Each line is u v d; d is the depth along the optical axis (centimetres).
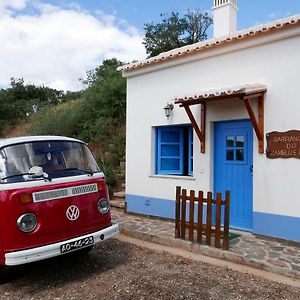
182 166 827
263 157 641
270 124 632
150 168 845
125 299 422
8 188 437
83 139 1560
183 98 683
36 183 459
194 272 507
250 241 622
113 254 596
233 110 693
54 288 459
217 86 715
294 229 598
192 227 618
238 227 700
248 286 456
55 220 460
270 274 494
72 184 491
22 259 422
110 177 1099
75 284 470
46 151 516
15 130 2697
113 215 877
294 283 463
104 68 2173
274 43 628
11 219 429
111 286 461
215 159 740
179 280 477
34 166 479
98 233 498
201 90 719
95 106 1689
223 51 700
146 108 860
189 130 812
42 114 2048
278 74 622
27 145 503
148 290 446
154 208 832
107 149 1402
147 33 3706
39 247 438
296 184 597
